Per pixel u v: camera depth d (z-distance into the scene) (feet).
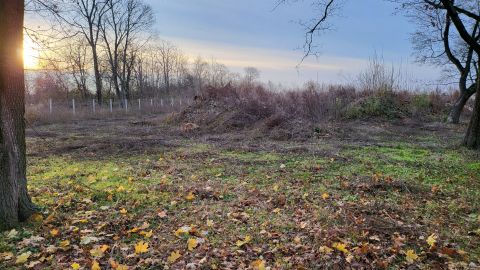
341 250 12.30
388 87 63.87
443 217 15.62
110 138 41.52
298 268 11.32
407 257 11.83
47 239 13.17
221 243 13.14
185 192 19.26
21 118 14.79
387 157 28.89
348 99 60.95
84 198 18.01
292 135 40.45
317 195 18.80
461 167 25.08
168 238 13.51
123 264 11.43
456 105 56.08
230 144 36.50
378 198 18.21
